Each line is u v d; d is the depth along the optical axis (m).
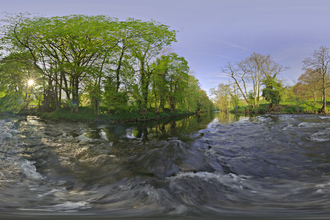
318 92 36.62
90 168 6.20
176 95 34.03
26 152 8.05
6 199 3.57
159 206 3.40
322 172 5.32
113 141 10.80
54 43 23.56
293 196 3.80
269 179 5.09
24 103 27.00
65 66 22.53
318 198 3.53
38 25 20.44
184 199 3.77
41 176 5.43
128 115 27.12
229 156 7.40
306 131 11.86
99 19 22.70
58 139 11.20
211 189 4.32
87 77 23.91
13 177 5.18
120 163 6.60
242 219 2.70
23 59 22.61
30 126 17.12
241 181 4.92
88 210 3.15
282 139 10.10
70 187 4.62
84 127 17.64
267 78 40.28
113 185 4.71
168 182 4.71
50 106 33.09
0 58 21.52
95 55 25.08
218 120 25.75
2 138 10.88
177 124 21.38
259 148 8.56
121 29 23.55
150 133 14.19
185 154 6.98
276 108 39.78
